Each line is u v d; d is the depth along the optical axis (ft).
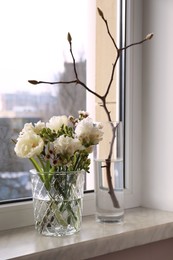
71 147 3.43
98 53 4.89
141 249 4.08
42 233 3.67
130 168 4.81
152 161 4.76
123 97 4.80
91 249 3.53
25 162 4.12
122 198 4.14
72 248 3.41
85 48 4.73
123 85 4.80
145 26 4.82
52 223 3.63
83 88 4.67
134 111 4.80
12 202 3.97
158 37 4.66
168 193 4.62
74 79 4.59
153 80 4.73
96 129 3.59
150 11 4.75
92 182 4.54
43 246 3.34
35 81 3.79
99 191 4.12
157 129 4.70
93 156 4.17
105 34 4.89
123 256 3.93
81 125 3.57
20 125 4.09
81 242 3.47
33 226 3.97
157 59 4.68
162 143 4.65
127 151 4.80
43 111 4.30
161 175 4.68
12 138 4.03
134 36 4.78
